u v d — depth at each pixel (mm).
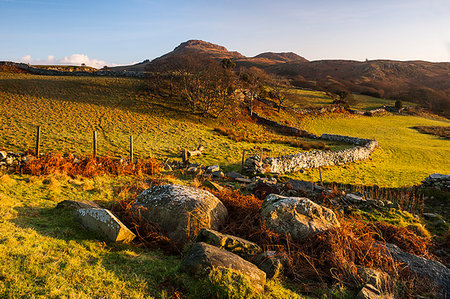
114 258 5699
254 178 16781
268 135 46219
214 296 4488
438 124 69875
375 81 162250
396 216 11008
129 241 6652
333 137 47000
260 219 7914
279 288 5234
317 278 5906
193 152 27219
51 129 32312
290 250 6734
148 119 43562
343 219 9023
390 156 38125
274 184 14656
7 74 58031
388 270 6281
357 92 117312
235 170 21703
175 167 20750
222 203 8750
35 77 57594
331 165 29000
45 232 6375
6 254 4961
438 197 15000
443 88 152625
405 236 8555
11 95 44812
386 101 97688
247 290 4609
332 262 6180
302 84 122562
